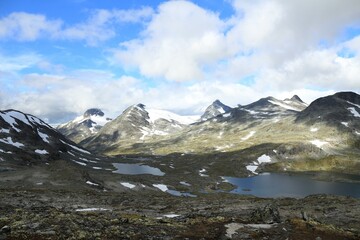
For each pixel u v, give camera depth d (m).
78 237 25.98
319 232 33.03
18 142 144.25
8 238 24.38
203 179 158.00
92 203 58.62
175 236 29.61
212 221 36.47
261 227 33.97
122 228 30.28
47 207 41.53
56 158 151.88
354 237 32.06
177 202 63.31
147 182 124.19
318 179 173.00
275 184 157.50
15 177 93.06
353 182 161.00
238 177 186.25
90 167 168.75
